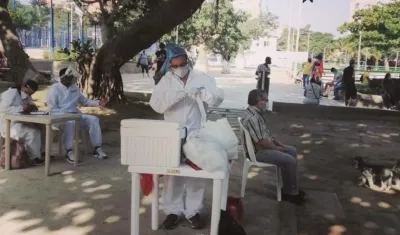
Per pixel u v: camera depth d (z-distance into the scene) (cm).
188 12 1108
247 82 2505
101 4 1502
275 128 1084
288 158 514
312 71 1906
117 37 1159
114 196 507
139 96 1452
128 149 362
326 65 5519
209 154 357
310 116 1313
